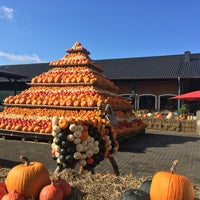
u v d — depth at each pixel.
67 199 3.69
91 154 5.57
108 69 34.84
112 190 3.99
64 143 5.39
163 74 30.50
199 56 34.47
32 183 3.50
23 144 11.13
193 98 20.05
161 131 20.11
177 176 3.37
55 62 15.85
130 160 8.98
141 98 31.64
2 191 3.43
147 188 3.62
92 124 5.76
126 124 13.91
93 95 12.89
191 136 16.83
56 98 13.24
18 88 36.66
